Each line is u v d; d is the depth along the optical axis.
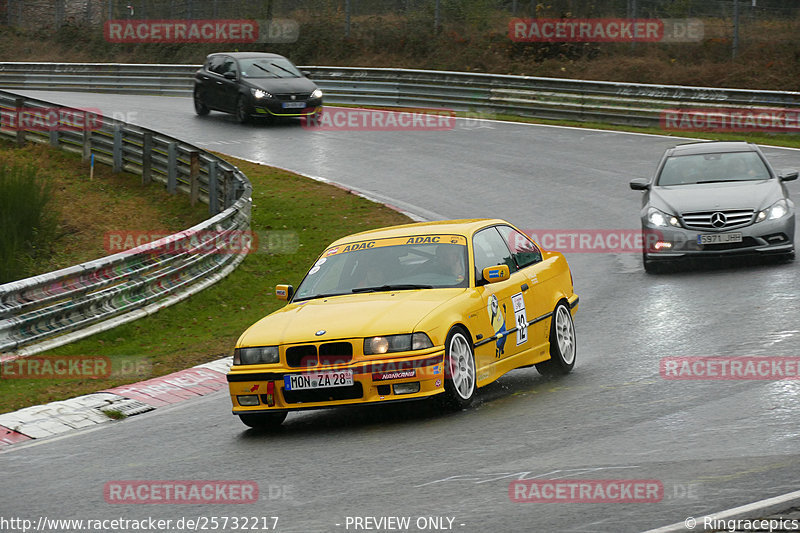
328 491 23.33
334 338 29.42
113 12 171.62
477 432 27.75
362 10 154.25
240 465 26.80
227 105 110.25
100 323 48.22
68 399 37.47
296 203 76.06
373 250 34.47
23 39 174.25
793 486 21.11
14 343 43.28
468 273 32.47
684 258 53.22
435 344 29.36
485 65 133.00
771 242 52.31
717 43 122.81
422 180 82.69
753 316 42.16
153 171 82.25
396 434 28.59
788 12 130.12
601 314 46.19
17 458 30.09
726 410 28.19
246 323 50.31
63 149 90.88
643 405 29.55
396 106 120.69
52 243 66.00
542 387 33.75
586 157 89.50
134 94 137.38
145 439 31.22
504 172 84.50
